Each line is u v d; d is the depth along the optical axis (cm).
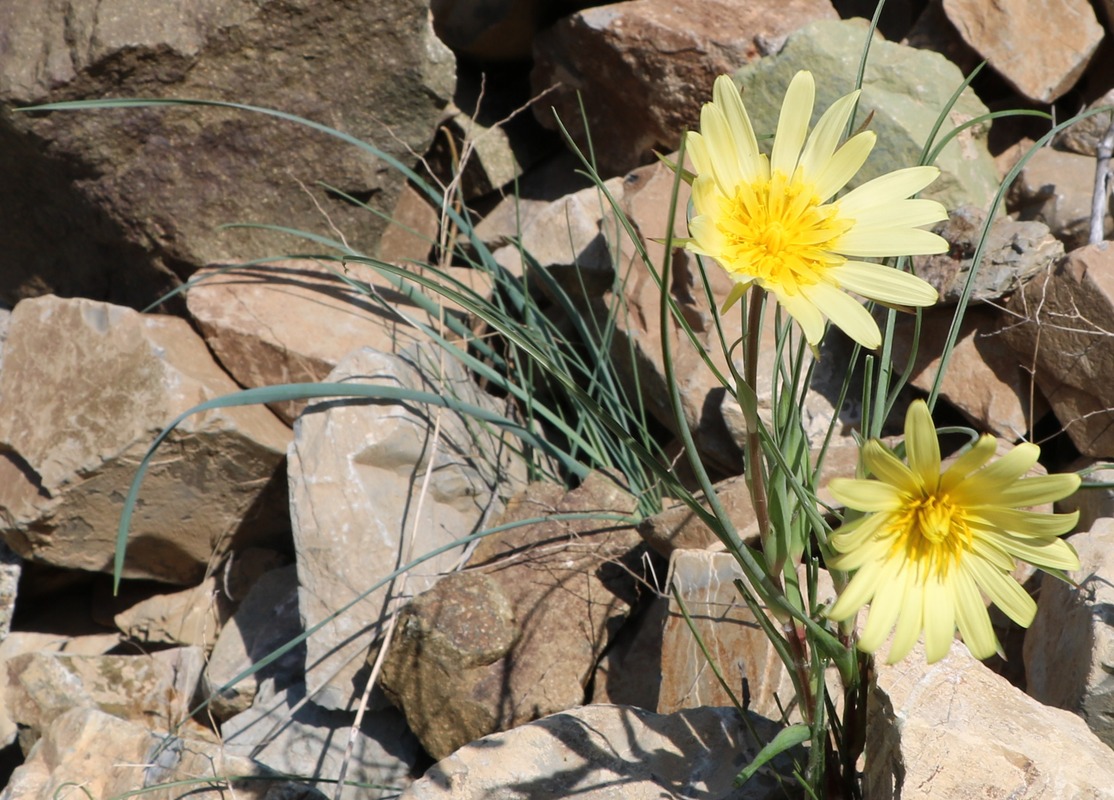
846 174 141
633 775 187
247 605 305
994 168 306
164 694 299
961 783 157
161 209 330
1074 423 251
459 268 343
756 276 128
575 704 244
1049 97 305
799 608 162
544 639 251
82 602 342
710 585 233
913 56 304
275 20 311
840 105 144
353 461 271
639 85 333
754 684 219
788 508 153
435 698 244
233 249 339
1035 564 127
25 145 321
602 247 321
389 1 318
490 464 298
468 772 188
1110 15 304
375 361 285
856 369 282
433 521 278
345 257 218
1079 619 195
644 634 256
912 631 126
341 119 333
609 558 262
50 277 371
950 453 279
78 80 303
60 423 300
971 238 262
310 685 259
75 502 298
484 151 370
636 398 319
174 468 298
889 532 129
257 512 314
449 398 274
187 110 318
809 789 164
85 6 303
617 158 356
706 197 127
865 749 178
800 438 163
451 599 248
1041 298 249
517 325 287
